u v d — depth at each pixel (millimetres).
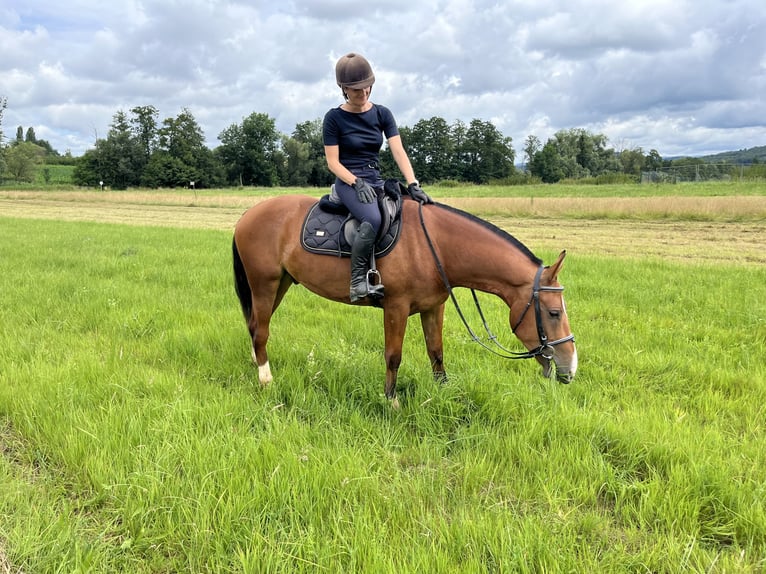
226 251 11727
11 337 5098
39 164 96000
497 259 3682
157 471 2797
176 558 2336
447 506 2723
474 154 96938
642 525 2533
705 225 18562
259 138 97188
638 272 9094
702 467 2777
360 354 4785
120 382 4039
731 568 2217
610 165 102438
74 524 2518
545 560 2229
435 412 3691
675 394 4086
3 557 2297
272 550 2256
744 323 5859
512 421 3545
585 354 4980
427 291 3848
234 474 2809
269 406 3795
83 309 6266
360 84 3662
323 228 4047
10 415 3580
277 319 6180
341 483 2736
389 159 61250
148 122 87062
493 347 5219
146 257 10570
